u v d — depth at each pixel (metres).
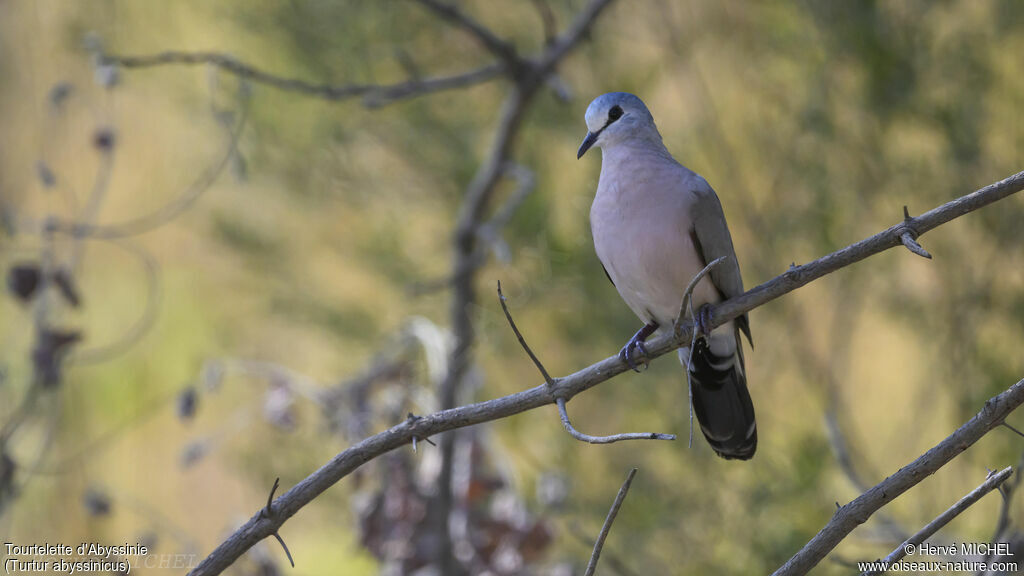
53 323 9.47
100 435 13.86
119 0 12.22
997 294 11.12
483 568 8.96
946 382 11.34
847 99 11.41
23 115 14.49
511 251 10.98
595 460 11.31
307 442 11.40
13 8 14.08
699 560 10.45
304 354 14.04
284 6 11.34
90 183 14.96
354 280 12.83
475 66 11.81
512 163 10.12
